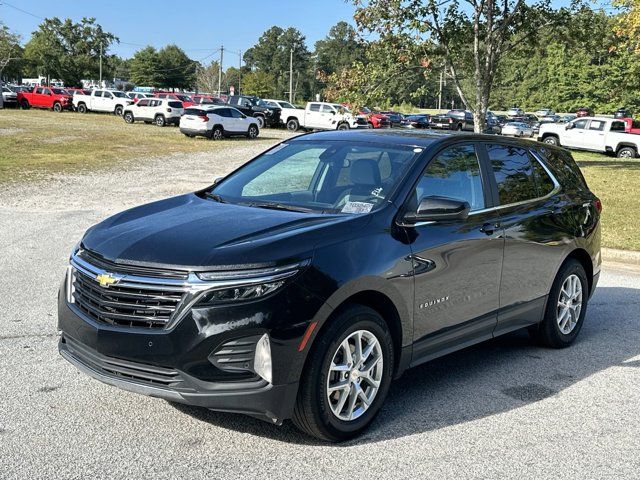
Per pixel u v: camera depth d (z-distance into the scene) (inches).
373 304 162.2
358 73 868.6
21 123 1453.0
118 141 1151.0
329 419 149.0
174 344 137.6
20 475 133.2
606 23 876.0
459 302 182.4
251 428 159.0
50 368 193.0
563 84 2677.2
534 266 211.2
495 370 208.7
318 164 194.1
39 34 4183.1
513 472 142.2
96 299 147.5
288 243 145.9
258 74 4153.5
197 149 1082.7
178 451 146.1
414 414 172.1
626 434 163.3
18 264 323.9
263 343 138.7
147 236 153.3
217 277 137.9
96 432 153.9
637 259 392.5
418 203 174.2
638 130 1245.1
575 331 238.5
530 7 866.8
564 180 237.9
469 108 884.6
